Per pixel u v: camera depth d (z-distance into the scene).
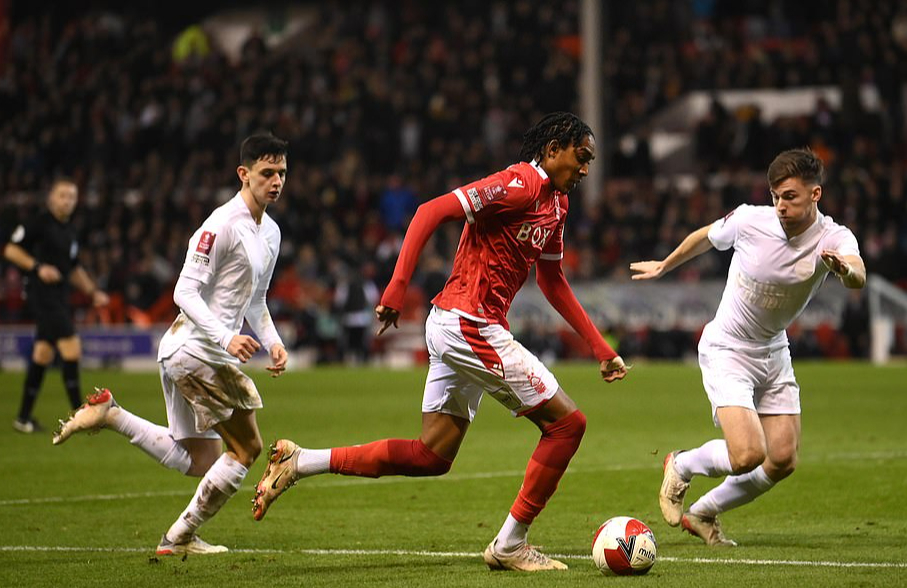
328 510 27.06
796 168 20.61
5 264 86.56
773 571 19.48
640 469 32.88
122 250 86.06
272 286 84.50
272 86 106.19
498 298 19.94
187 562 20.86
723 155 95.19
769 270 21.38
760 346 21.98
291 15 131.75
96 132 101.12
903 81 101.75
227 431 21.64
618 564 19.19
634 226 86.06
